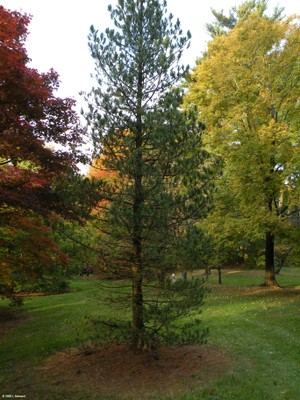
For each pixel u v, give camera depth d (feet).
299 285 61.41
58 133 27.50
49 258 32.55
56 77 28.09
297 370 21.30
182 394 18.16
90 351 24.61
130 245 22.75
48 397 18.57
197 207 21.42
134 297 22.76
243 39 55.06
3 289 39.22
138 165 21.21
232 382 19.51
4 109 23.65
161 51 23.12
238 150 48.06
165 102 22.27
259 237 48.57
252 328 31.01
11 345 30.30
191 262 20.59
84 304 47.57
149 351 23.00
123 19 23.61
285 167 49.03
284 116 53.78
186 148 21.68
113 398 18.07
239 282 76.84
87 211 22.72
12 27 24.50
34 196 24.81
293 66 51.55
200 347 25.58
